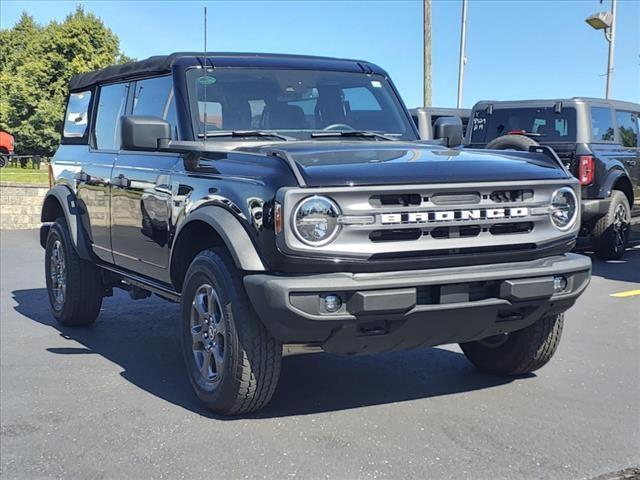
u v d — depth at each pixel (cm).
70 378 563
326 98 580
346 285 391
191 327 484
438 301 411
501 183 427
